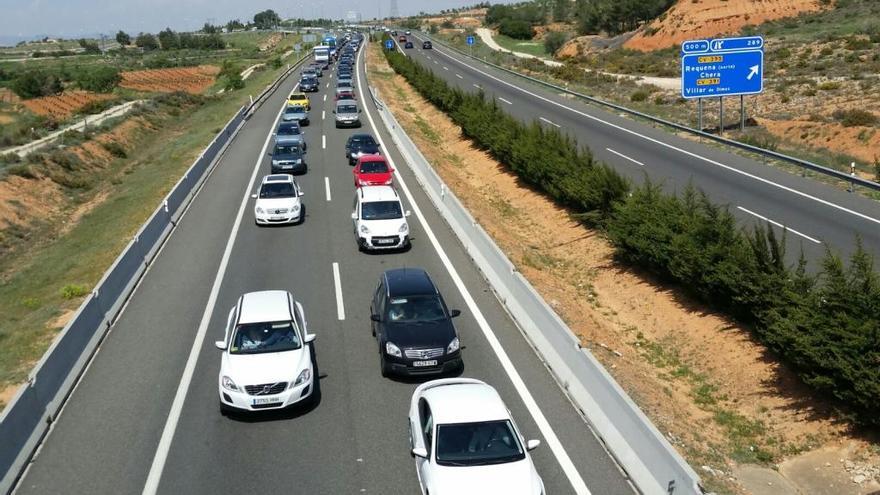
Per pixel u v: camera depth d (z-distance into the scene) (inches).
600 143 1514.5
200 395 547.5
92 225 1234.6
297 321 576.7
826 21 3472.0
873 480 464.8
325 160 1526.8
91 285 847.7
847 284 543.5
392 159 1513.3
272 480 435.2
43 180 1681.8
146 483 434.3
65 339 573.9
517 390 548.4
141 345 641.6
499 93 2402.8
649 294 803.4
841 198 1031.0
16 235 1392.7
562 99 2223.2
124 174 1817.2
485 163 1601.9
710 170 1240.8
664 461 395.9
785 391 571.8
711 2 3875.5
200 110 2805.1
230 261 880.9
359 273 829.8
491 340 643.5
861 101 1840.6
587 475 437.1
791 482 478.3
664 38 3764.8
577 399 523.8
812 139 1585.9
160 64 5492.1
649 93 2347.4
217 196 1224.8
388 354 567.8
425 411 449.4
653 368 653.9
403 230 901.8
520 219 1208.8
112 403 536.7
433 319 597.0
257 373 513.3
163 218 1007.0
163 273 840.9
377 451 467.2
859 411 497.7
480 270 832.3
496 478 396.8
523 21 6023.6
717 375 622.5
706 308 727.1
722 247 696.4
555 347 583.2
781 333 549.0
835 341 508.7
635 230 836.6
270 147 1662.2
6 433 442.6
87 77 4001.0
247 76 4318.4
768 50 2940.5
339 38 7253.9
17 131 2423.7
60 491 428.5
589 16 4896.7
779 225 917.2
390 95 2591.0
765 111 1909.4
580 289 864.9
